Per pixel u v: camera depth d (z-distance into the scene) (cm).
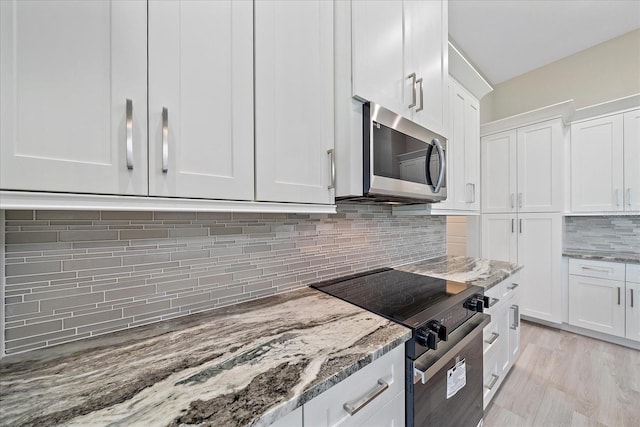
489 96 350
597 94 278
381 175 116
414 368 90
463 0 219
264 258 120
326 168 107
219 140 78
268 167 89
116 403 54
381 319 96
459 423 115
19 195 52
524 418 159
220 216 107
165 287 94
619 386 186
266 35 88
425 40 145
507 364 183
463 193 206
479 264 202
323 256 146
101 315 83
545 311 275
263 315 99
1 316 69
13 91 51
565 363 215
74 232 78
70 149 57
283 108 93
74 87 57
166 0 68
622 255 256
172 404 54
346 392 71
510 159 298
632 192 240
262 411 53
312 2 103
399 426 89
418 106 138
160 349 75
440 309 105
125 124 62
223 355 72
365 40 113
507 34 261
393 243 193
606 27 251
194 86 73
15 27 51
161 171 67
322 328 89
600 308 249
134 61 63
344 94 111
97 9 59
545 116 273
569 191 273
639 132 238
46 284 74
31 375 63
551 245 272
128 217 87
